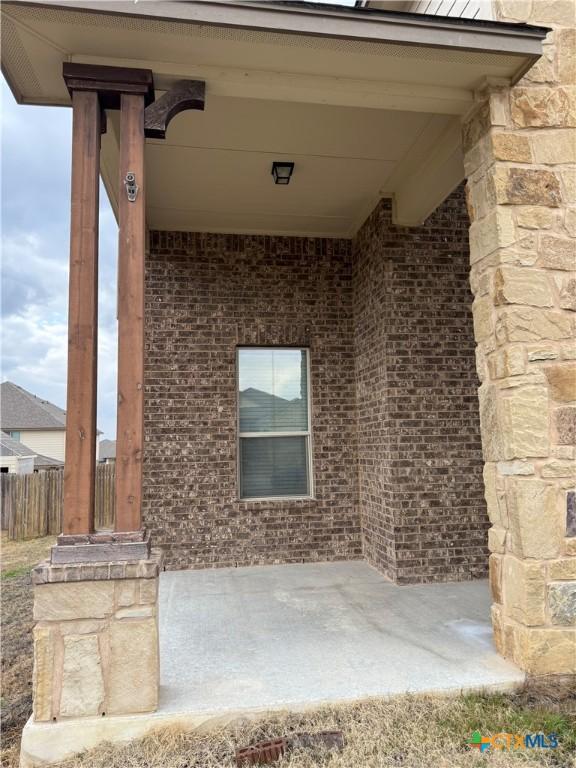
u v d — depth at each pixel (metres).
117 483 2.65
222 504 5.60
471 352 5.21
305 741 2.38
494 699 2.74
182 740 2.43
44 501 10.89
